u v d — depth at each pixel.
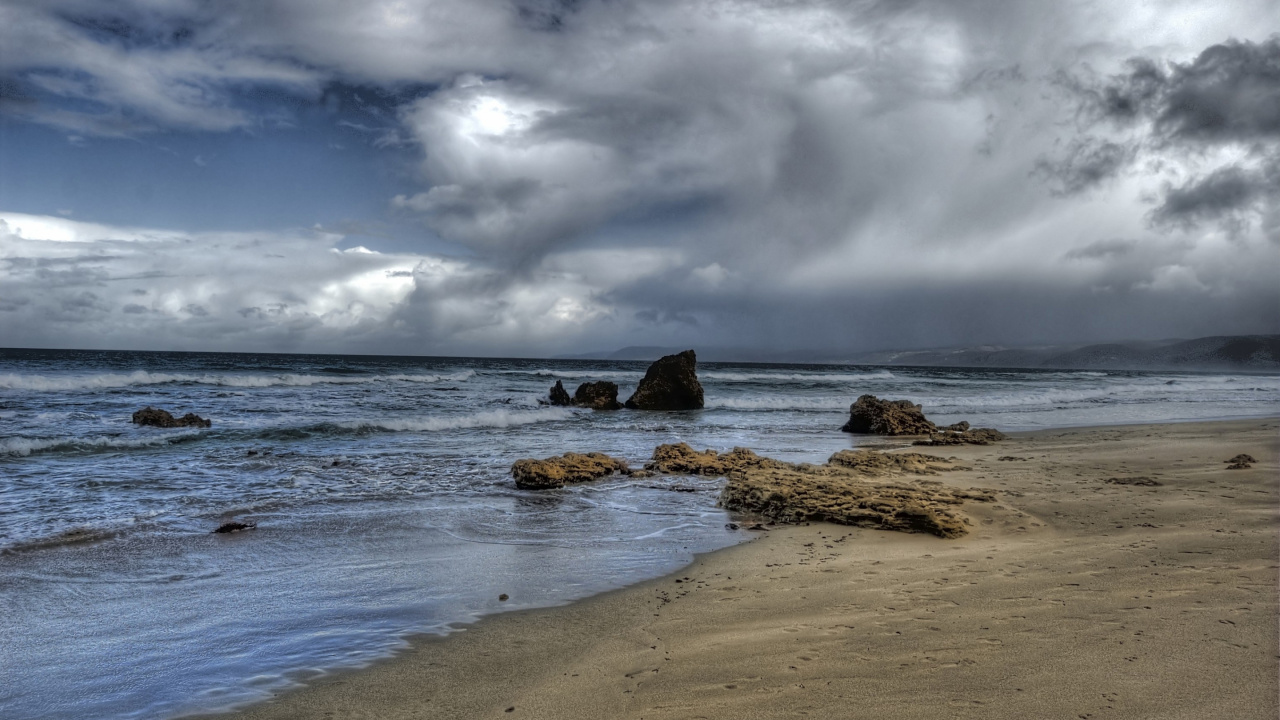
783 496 10.84
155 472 13.76
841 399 39.00
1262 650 4.58
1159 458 15.80
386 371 64.81
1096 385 60.34
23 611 6.35
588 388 34.84
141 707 4.58
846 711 4.06
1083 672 4.40
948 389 50.88
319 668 5.14
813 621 5.79
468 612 6.37
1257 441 18.56
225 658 5.35
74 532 9.10
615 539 9.29
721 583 7.18
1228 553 7.15
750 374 65.81
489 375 58.31
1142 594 5.92
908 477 13.38
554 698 4.53
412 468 14.87
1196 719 3.74
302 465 14.98
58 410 24.42
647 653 5.26
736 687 4.51
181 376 38.84
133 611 6.38
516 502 11.70
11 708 4.55
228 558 8.13
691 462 15.33
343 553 8.42
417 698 4.61
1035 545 8.20
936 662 4.72
